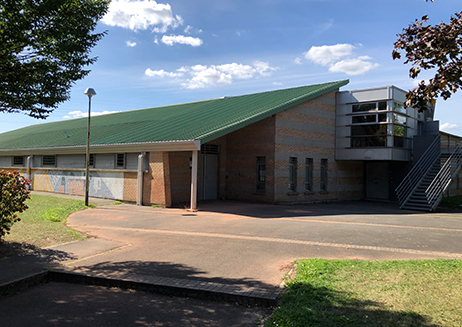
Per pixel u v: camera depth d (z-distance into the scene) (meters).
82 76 7.80
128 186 18.08
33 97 7.26
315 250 8.32
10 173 8.12
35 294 5.89
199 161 19.41
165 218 13.10
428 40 4.97
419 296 4.97
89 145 18.12
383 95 20.89
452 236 10.04
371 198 24.80
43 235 9.34
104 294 5.87
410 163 23.05
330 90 21.81
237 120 16.48
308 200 20.38
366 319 4.36
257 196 19.05
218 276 6.38
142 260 7.46
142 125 22.03
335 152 22.64
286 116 19.06
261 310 5.15
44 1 6.55
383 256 7.73
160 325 4.67
